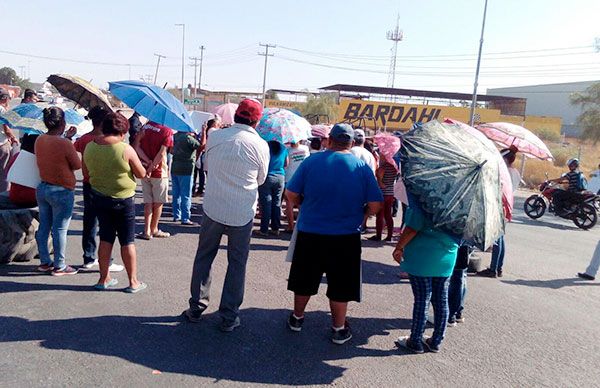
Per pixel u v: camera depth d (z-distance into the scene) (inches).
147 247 272.7
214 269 247.0
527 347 188.1
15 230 219.1
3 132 304.2
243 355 161.9
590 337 202.2
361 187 171.3
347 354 169.9
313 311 205.9
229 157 167.3
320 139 335.3
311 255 174.9
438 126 169.0
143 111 236.7
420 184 149.7
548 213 570.9
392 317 207.2
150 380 142.6
